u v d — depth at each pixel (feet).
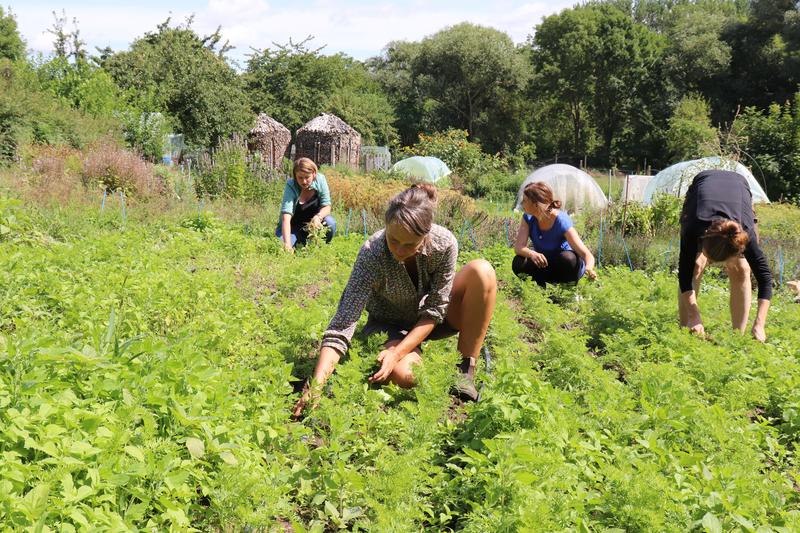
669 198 43.45
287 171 59.98
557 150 231.91
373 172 71.31
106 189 42.45
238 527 8.80
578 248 22.61
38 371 8.80
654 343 17.39
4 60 71.05
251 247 27.40
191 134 88.38
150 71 88.33
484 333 14.16
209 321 14.98
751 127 86.02
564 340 15.64
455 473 11.35
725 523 9.68
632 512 9.48
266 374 12.31
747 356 17.12
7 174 43.06
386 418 11.67
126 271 18.39
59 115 61.16
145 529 7.94
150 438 8.79
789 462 13.12
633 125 204.13
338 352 12.73
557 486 9.92
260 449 10.29
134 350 10.58
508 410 11.17
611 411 12.37
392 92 232.12
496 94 221.25
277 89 143.54
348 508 9.92
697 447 12.45
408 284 13.42
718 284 28.99
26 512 6.72
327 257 25.41
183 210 39.22
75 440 8.07
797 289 30.89
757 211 58.18
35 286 15.99
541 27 217.56
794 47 177.06
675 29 207.21
